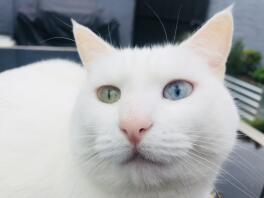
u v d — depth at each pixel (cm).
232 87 33
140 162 12
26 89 19
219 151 13
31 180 16
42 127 17
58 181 15
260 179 21
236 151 19
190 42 14
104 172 13
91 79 14
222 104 13
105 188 14
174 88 13
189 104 12
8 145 17
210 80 13
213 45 14
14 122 18
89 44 15
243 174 21
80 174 14
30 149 17
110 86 13
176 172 12
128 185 13
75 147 14
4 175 17
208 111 13
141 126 11
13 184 16
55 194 15
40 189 16
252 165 21
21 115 18
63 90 20
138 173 12
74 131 14
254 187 21
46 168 16
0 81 20
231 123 13
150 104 12
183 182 13
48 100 19
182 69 13
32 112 18
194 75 13
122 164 12
